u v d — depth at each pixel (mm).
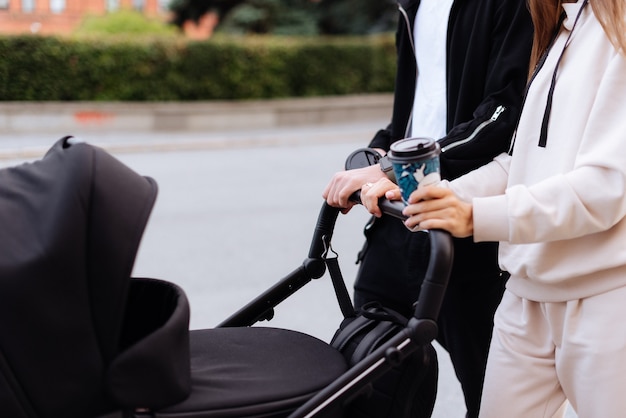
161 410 1703
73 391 1671
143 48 12523
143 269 5395
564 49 1886
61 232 1632
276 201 7621
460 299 2479
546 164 1884
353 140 12320
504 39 2285
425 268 2424
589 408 1835
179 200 7605
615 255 1778
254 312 2307
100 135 11695
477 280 2455
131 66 12484
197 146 11328
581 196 1736
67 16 15773
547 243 1852
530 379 1961
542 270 1860
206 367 1898
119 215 1688
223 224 6652
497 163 2162
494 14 2322
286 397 1782
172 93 12828
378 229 2562
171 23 16516
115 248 1670
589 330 1817
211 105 12703
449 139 2230
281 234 6355
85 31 13930
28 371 1651
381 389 1945
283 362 1940
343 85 14258
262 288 5051
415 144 1740
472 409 2564
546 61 1930
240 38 13602
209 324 4410
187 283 5117
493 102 2252
